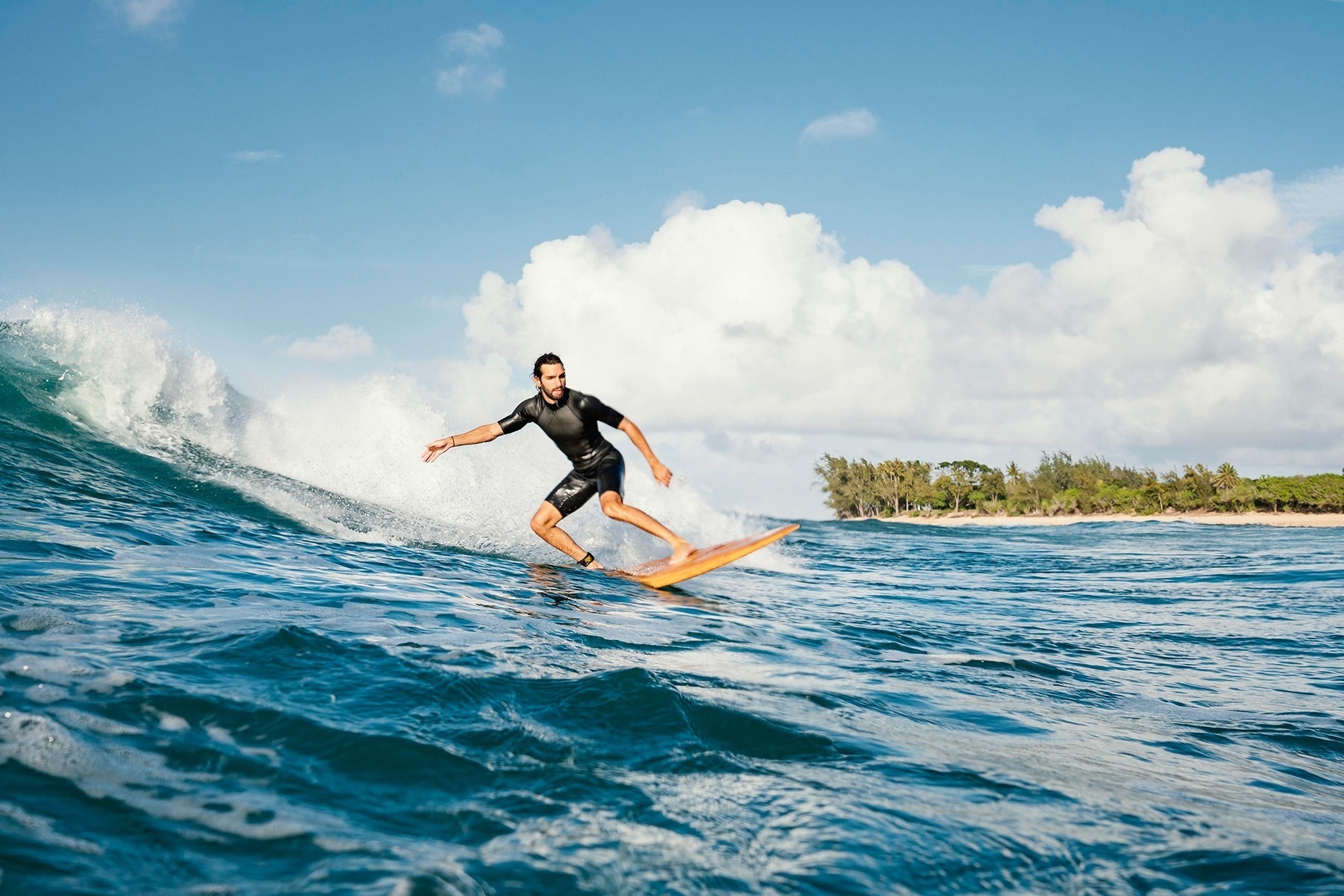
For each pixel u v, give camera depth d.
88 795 1.84
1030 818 2.26
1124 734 3.43
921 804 2.29
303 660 3.02
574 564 7.64
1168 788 2.69
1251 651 5.80
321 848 1.71
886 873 1.84
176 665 2.79
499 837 1.86
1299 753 3.37
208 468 8.89
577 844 1.86
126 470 8.17
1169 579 11.29
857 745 2.78
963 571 12.11
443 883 1.57
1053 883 1.89
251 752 2.19
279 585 4.64
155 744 2.16
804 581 8.85
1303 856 2.12
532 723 2.64
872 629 5.67
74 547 4.86
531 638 3.94
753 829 2.03
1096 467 89.38
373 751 2.27
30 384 9.17
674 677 3.41
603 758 2.43
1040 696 4.04
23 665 2.62
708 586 7.35
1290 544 23.33
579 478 7.09
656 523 6.88
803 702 3.26
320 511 8.38
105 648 2.89
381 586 5.08
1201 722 3.78
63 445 8.36
